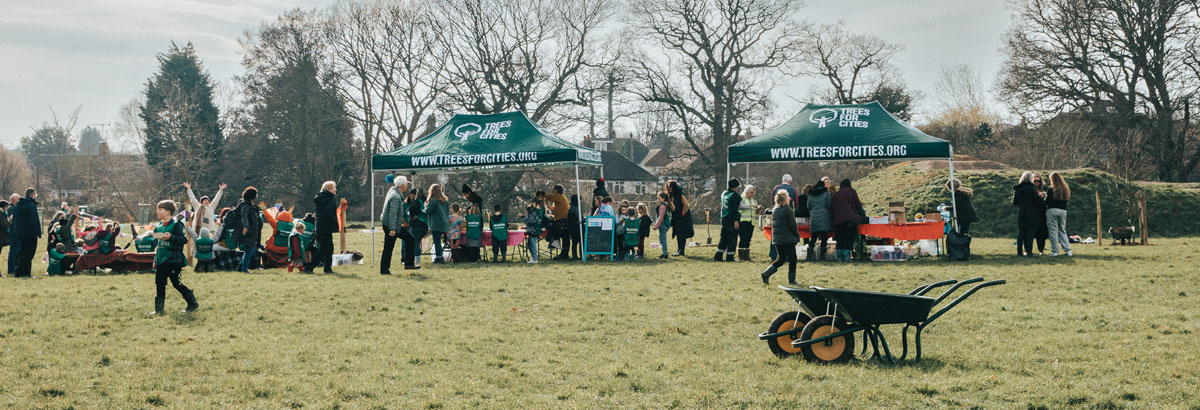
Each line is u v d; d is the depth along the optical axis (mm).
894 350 8219
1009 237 25219
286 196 62031
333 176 59219
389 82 51000
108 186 68438
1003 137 51906
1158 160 45656
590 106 49531
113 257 16109
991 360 7641
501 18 48719
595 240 18219
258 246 16641
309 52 53656
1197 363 7281
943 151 17391
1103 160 46156
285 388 6738
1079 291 12008
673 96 50812
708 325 9773
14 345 8430
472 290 12867
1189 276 13328
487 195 47688
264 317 10305
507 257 19516
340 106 53625
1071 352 7910
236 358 7949
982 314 10102
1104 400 6172
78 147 83938
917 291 7594
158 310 10539
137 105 70812
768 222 17453
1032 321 9586
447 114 47969
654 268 16094
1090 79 45562
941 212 16984
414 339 8930
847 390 6547
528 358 7996
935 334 8984
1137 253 17672
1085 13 44812
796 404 6238
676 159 56531
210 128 67062
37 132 83562
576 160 18297
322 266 17047
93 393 6602
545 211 19016
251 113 61375
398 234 15391
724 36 50312
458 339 8906
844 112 18984
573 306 11258
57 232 15945
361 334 9250
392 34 49875
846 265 16047
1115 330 9031
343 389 6695
